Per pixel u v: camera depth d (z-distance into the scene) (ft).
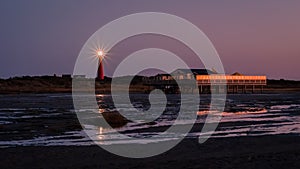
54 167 55.42
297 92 467.52
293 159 59.11
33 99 274.98
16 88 450.71
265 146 74.08
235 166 54.29
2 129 101.91
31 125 111.24
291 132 97.91
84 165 56.49
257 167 53.67
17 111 165.48
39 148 71.15
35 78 515.91
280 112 167.12
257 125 114.52
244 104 224.74
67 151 67.77
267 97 321.73
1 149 69.97
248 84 395.75
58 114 148.15
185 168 53.21
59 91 447.42
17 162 58.90
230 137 86.89
